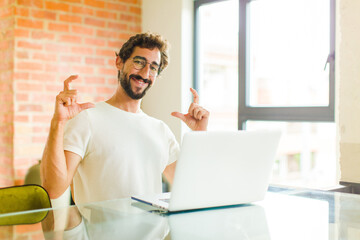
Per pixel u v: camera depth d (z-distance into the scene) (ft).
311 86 10.31
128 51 6.40
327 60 9.57
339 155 8.66
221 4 11.94
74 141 5.88
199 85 12.44
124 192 6.13
